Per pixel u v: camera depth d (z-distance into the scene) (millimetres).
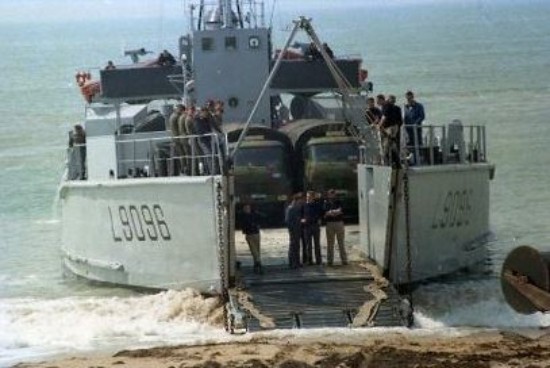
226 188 66375
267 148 79188
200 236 68000
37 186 125938
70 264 80000
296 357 56469
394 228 67312
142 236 71688
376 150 70000
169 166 70938
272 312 62750
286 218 69938
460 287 71750
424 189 68875
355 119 78688
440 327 62938
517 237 89375
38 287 77312
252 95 83750
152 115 82875
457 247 73500
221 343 60500
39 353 61750
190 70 84438
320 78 84250
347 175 78250
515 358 55750
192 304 67625
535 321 64188
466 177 73812
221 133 69562
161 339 63562
